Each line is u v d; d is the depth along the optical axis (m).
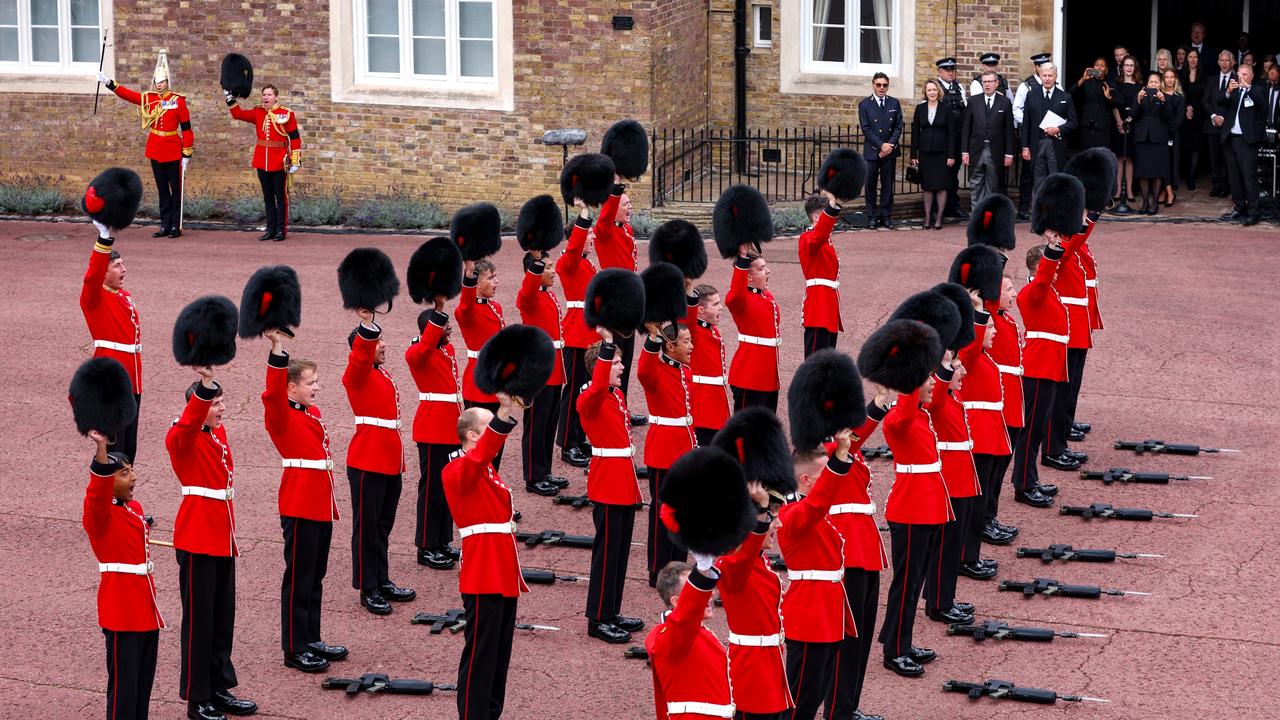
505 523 12.80
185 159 29.53
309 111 31.25
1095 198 18.55
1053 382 17.61
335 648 14.11
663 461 15.16
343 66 30.94
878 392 12.34
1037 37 31.00
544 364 12.28
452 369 15.89
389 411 15.00
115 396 11.94
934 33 31.64
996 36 31.22
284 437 13.82
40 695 13.32
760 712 11.53
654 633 10.93
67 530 16.70
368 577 14.99
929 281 25.47
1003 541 16.39
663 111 30.59
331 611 15.10
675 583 11.04
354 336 14.74
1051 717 12.86
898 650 13.83
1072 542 16.33
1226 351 22.05
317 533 13.89
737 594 11.44
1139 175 30.14
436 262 15.27
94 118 32.25
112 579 12.30
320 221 30.62
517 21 29.98
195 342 12.73
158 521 16.97
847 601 12.60
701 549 10.27
